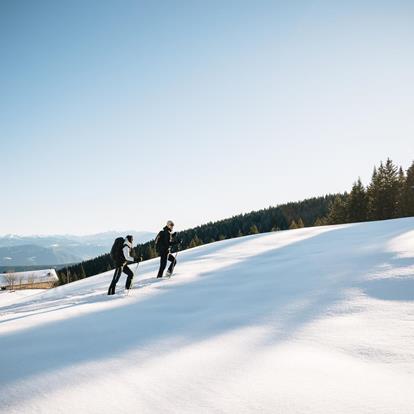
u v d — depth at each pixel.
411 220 15.41
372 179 49.62
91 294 10.12
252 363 3.34
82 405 2.69
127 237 9.24
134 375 3.25
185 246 94.94
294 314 4.94
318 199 123.62
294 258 10.29
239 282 8.13
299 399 2.56
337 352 3.45
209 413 2.46
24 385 3.16
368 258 7.97
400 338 3.58
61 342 4.65
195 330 4.75
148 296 8.03
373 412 2.34
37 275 135.50
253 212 127.69
